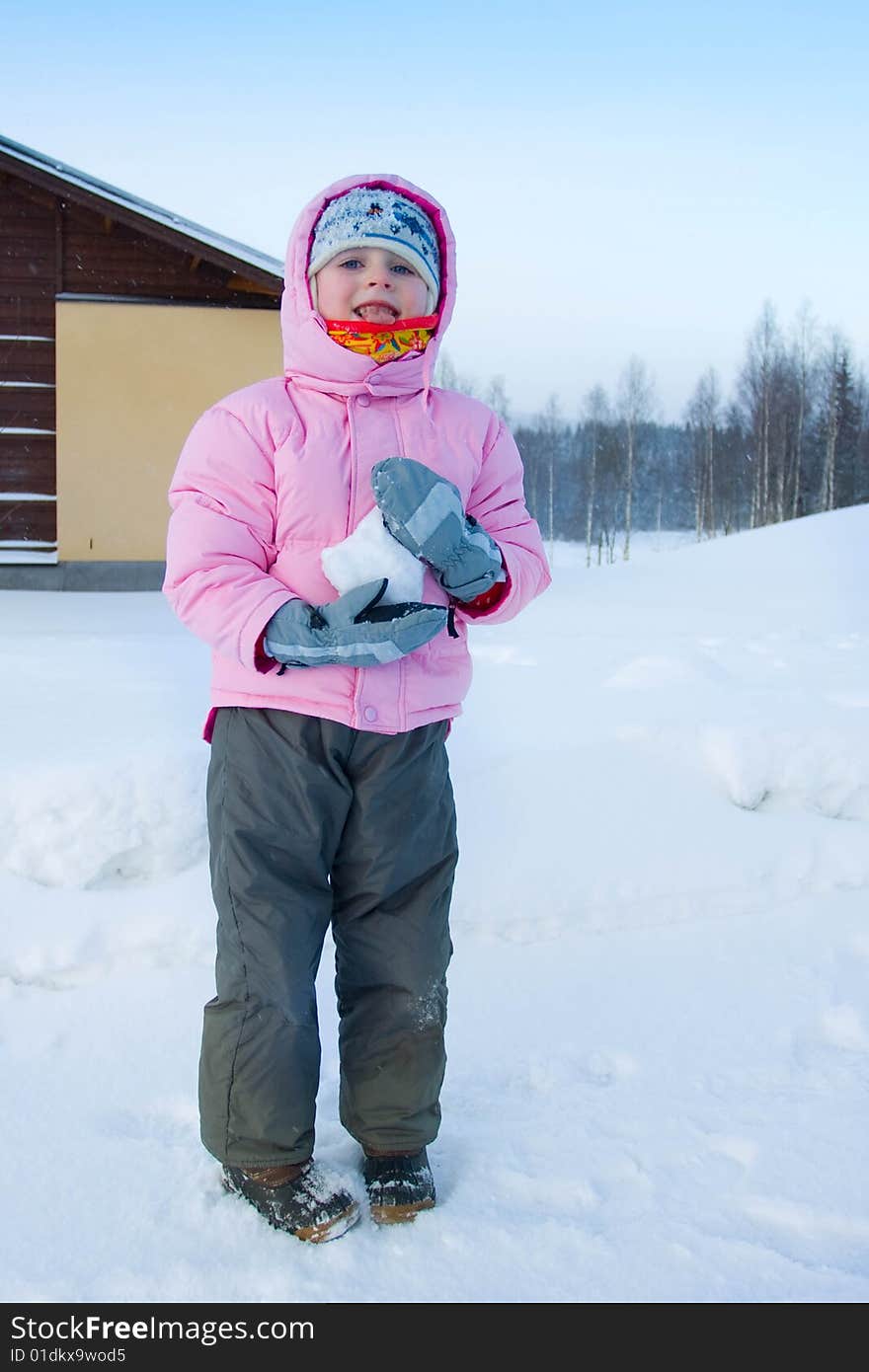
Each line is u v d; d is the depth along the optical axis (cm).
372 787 178
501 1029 241
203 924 266
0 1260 168
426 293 191
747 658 550
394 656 167
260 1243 172
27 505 1088
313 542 178
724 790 322
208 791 183
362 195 186
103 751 288
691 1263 170
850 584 1058
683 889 295
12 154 1023
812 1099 215
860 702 392
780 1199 184
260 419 179
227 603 168
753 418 4306
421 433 186
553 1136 203
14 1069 221
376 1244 172
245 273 1034
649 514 5334
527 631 712
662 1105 214
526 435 5503
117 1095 213
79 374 1084
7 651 529
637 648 582
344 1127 196
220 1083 177
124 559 1103
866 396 4284
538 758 320
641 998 255
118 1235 174
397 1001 182
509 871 289
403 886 183
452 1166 194
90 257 1078
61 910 262
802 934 284
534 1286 165
